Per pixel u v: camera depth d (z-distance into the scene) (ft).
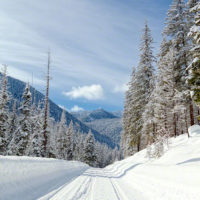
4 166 19.17
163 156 56.44
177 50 82.48
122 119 142.51
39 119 95.40
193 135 63.98
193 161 36.06
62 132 167.53
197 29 38.14
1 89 86.43
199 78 39.68
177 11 83.20
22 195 16.83
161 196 20.70
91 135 177.58
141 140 106.11
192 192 18.69
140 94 102.06
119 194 21.34
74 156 192.34
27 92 93.35
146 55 103.04
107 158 361.10
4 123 87.30
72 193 19.67
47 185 22.86
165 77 83.82
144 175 33.73
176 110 77.77
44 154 74.69
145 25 104.94
